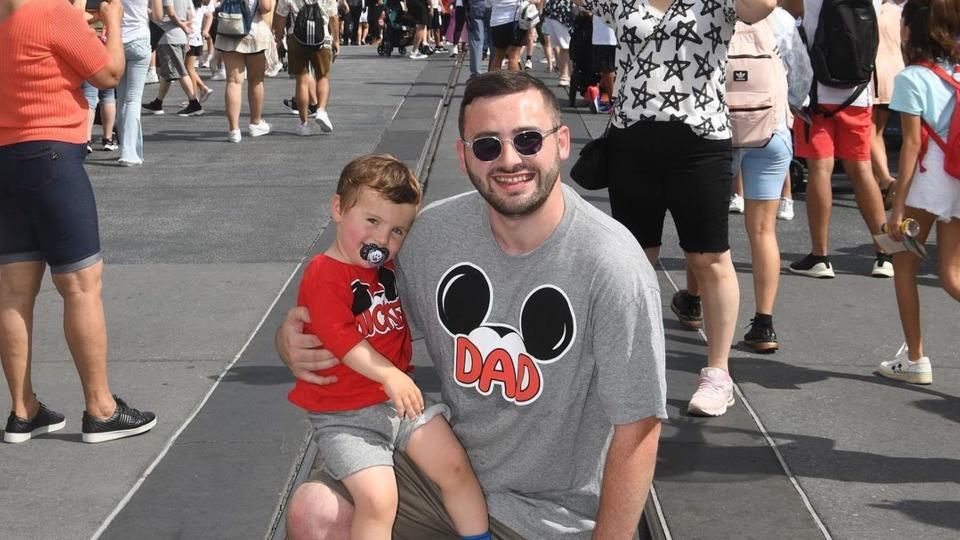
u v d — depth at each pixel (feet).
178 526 13.17
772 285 19.34
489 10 55.26
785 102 18.37
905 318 18.08
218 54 64.64
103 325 15.60
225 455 15.05
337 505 10.57
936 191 17.08
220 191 33.12
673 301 20.80
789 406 17.10
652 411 9.84
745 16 15.28
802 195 33.17
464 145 9.86
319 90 42.55
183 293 22.82
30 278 15.61
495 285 10.10
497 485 10.61
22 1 14.85
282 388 17.51
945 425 16.51
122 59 15.66
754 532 13.12
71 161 15.16
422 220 10.49
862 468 14.96
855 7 23.24
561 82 57.31
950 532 13.26
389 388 10.29
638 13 15.76
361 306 10.50
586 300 9.80
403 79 61.72
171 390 17.54
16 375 15.69
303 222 28.99
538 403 10.11
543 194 9.61
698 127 15.62
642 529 13.52
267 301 22.26
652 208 16.44
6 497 14.07
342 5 100.42
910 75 17.03
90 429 15.64
